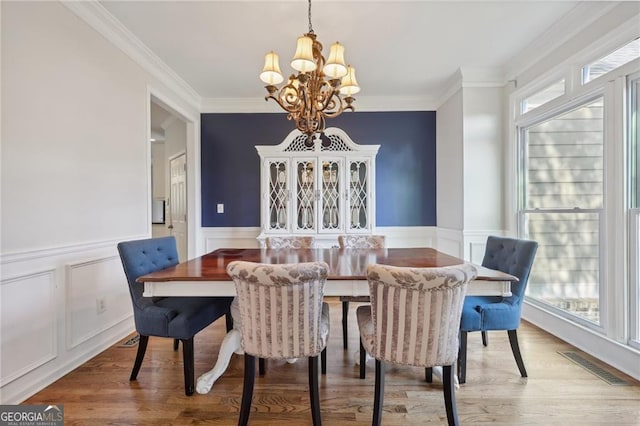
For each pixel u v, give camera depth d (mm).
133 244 1985
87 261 2176
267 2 2176
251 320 1471
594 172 2340
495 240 2271
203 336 2639
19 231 1713
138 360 1923
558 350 2318
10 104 1666
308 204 3738
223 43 2709
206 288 1669
